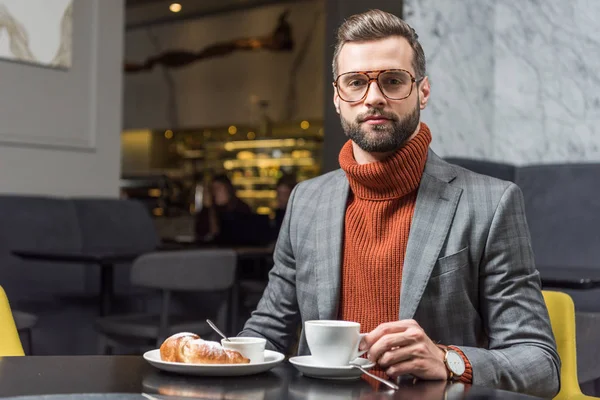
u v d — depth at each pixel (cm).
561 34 493
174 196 1060
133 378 120
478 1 502
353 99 156
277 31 938
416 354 128
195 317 383
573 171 436
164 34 1057
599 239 414
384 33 154
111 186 540
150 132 1141
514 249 157
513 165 460
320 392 113
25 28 480
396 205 165
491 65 514
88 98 526
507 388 140
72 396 107
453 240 158
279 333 176
